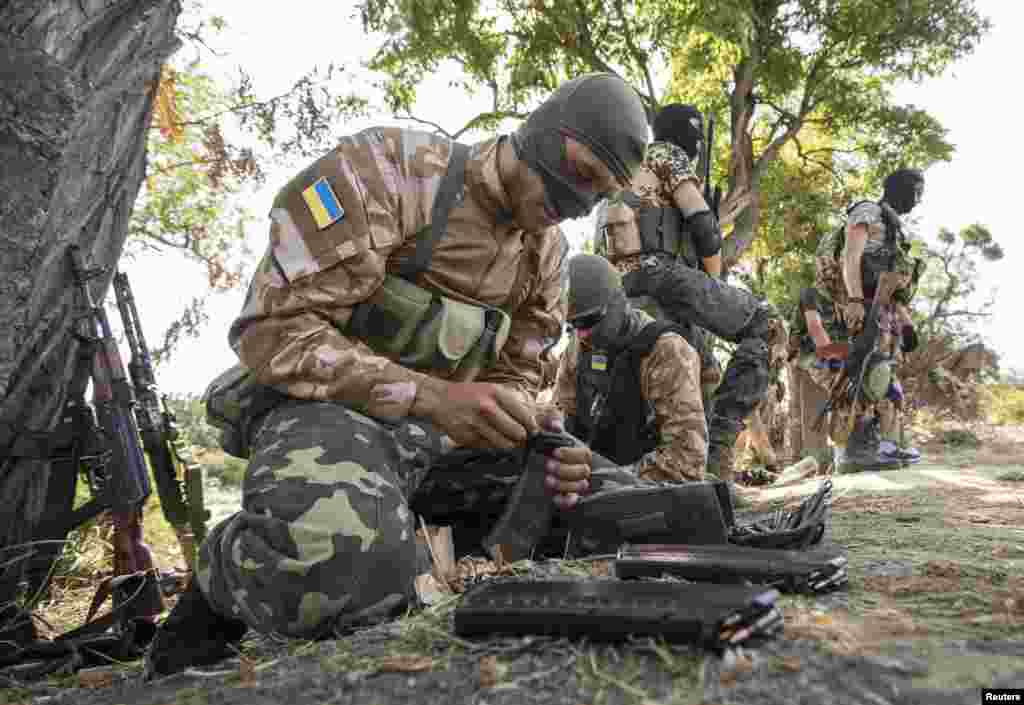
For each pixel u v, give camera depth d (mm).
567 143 1886
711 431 3988
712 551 1743
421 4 12180
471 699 1131
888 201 5676
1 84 2131
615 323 3113
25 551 2426
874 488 4188
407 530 1689
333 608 1588
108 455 2404
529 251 2174
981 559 1953
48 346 2398
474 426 1844
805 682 1081
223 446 2145
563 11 13266
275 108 5934
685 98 14820
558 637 1293
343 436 1752
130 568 2359
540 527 2100
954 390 11062
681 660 1164
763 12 13914
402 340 1972
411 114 13781
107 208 2559
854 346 5391
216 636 1779
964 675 1087
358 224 1874
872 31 13852
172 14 2574
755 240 15859
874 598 1509
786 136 14852
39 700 1708
